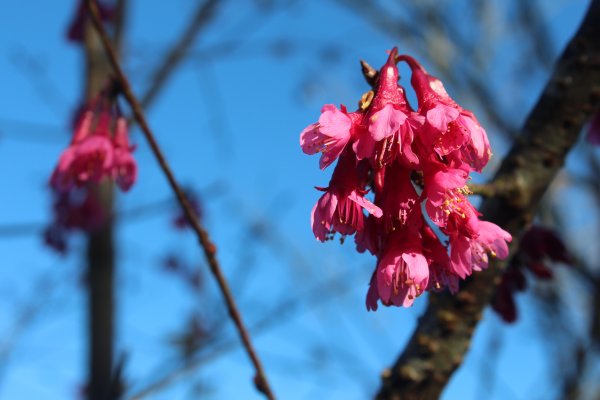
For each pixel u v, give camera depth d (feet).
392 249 1.26
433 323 1.54
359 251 1.28
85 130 1.92
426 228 1.28
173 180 1.67
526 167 1.52
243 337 1.64
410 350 1.55
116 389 1.88
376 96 1.26
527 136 1.53
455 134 1.24
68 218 3.00
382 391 1.56
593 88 1.51
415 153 1.25
